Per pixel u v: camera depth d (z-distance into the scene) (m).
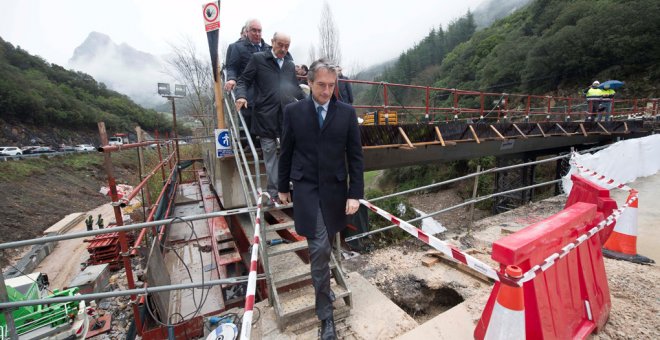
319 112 2.07
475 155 9.17
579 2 33.81
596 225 2.46
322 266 2.15
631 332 2.25
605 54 29.77
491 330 1.79
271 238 3.77
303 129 2.05
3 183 21.31
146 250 3.39
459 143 8.43
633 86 27.66
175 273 4.76
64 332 4.54
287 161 2.20
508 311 1.70
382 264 4.07
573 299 2.10
